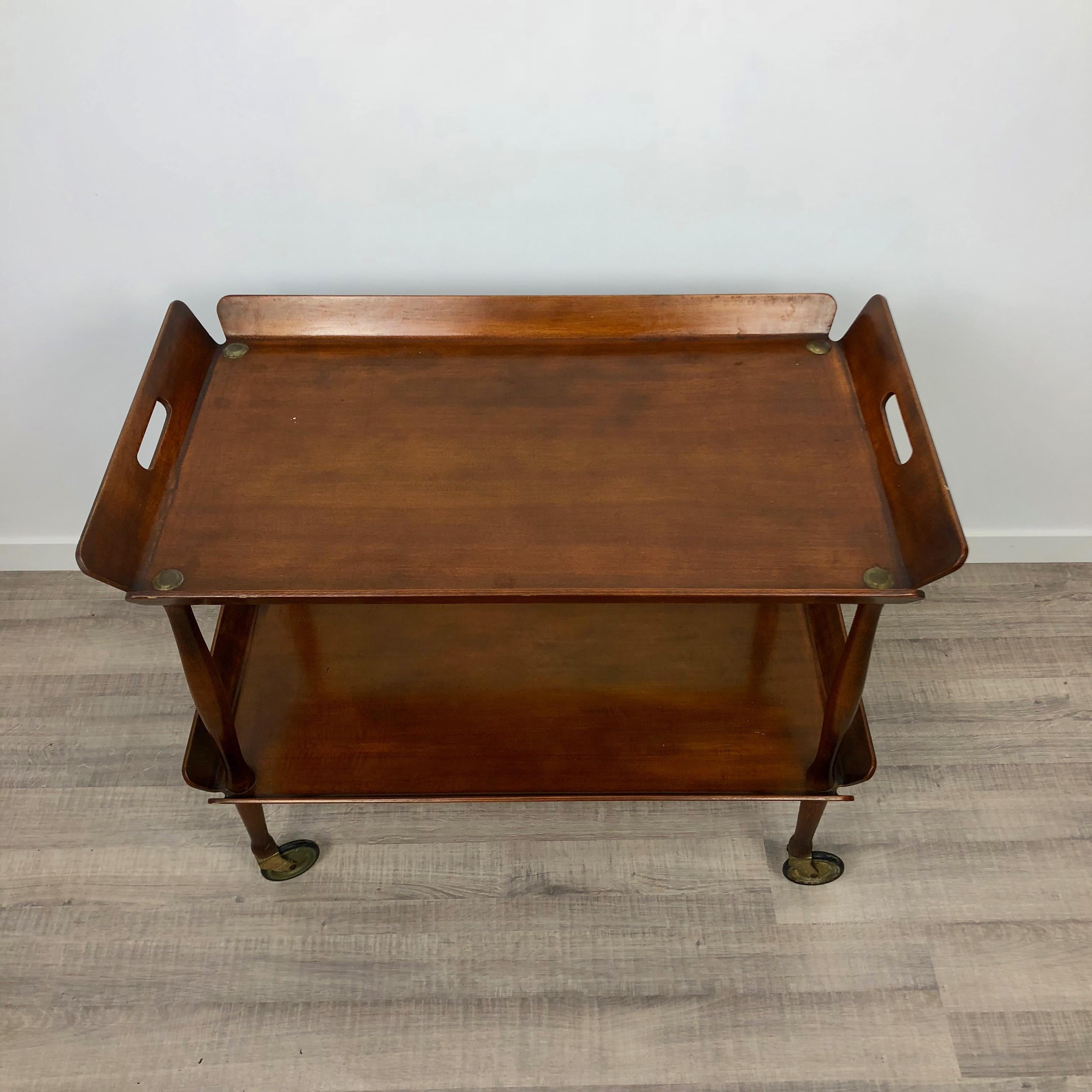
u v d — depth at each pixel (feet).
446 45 4.25
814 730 5.18
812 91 4.45
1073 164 4.74
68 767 6.13
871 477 4.33
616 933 5.49
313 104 4.47
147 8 4.11
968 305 5.42
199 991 5.31
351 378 4.75
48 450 6.21
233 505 4.25
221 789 4.92
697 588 3.93
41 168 4.68
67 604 6.89
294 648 5.57
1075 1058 5.04
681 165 4.72
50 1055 5.09
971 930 5.48
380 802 4.88
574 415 4.58
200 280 5.25
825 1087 4.98
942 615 6.82
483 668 5.48
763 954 5.41
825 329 4.88
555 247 5.10
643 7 4.13
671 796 4.89
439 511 4.22
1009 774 6.08
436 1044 5.13
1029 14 4.20
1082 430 6.14
